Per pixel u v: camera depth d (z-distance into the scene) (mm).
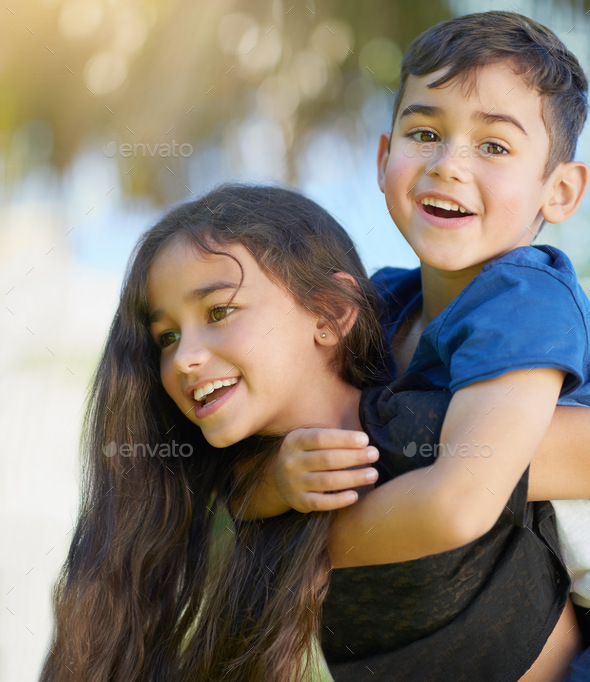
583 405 1355
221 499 1535
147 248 1474
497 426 1173
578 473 1305
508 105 1409
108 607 1489
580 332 1275
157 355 1543
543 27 1532
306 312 1424
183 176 3207
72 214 3336
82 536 1552
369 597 1335
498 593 1299
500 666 1318
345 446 1239
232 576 1402
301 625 1282
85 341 3539
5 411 3199
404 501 1192
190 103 3027
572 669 1363
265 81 3012
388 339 1608
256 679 1282
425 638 1320
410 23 2969
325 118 3166
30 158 3119
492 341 1232
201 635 1430
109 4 2783
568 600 1417
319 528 1296
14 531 2857
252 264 1396
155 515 1536
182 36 2871
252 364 1352
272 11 2873
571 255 3076
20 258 3398
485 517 1148
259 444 1417
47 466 3107
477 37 1441
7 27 2789
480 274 1337
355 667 1372
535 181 1465
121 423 1536
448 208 1438
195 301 1381
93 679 1459
